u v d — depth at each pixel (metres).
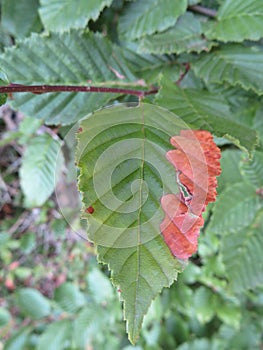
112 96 0.17
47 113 0.17
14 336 0.34
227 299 0.30
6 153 0.35
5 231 0.36
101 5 0.18
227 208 0.22
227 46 0.19
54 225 0.33
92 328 0.32
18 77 0.17
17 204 0.36
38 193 0.25
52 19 0.19
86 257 0.34
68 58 0.17
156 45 0.19
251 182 0.22
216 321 0.35
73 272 0.35
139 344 0.32
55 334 0.33
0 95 0.12
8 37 0.22
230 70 0.18
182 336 0.34
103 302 0.32
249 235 0.22
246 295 0.31
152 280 0.09
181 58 0.20
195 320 0.34
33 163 0.25
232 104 0.20
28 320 0.36
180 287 0.29
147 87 0.18
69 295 0.33
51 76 0.17
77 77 0.18
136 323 0.09
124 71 0.18
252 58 0.18
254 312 0.33
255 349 0.33
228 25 0.18
